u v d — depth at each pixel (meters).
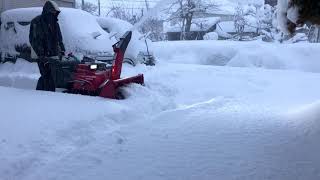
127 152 4.57
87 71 7.94
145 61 14.11
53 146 4.68
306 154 4.19
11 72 12.01
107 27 13.91
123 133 5.36
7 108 6.27
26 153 4.37
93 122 5.70
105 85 7.55
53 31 8.30
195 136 5.12
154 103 7.24
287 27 5.32
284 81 11.17
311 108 6.00
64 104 6.70
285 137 4.80
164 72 12.16
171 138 5.07
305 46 17.34
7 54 12.84
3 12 13.41
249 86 10.15
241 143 4.73
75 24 11.95
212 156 4.34
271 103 7.70
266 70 14.10
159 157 4.38
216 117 6.21
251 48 17.80
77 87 7.95
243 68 14.66
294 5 4.89
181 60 18.77
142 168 4.07
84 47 11.42
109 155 4.48
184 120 6.05
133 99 7.39
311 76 12.40
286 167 3.91
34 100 7.04
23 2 15.62
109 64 11.22
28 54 12.34
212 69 13.73
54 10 8.24
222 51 18.30
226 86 10.04
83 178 3.84
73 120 5.62
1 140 4.69
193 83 10.31
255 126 5.47
